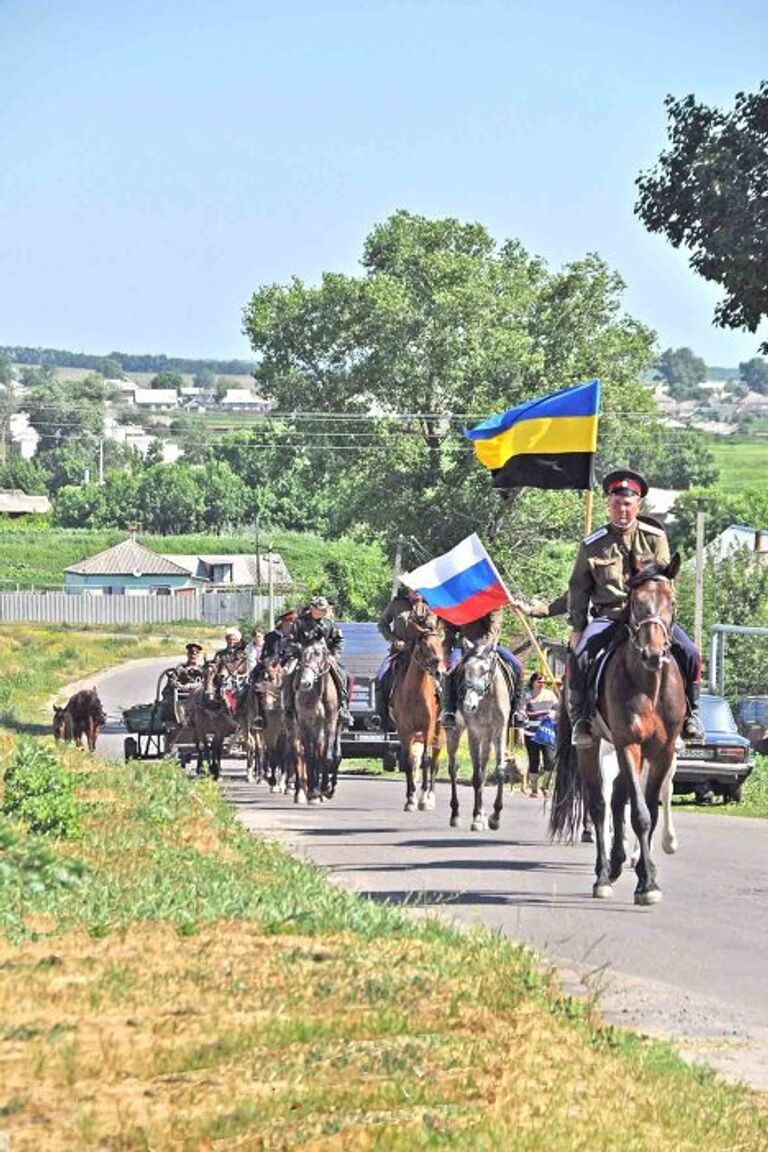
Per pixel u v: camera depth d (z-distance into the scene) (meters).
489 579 21.27
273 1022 8.67
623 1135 7.67
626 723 14.49
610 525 15.40
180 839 16.47
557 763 16.45
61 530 150.38
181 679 34.97
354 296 73.88
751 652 66.00
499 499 69.75
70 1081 7.68
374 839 20.41
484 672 21.06
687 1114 8.18
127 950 10.34
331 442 74.12
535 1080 8.29
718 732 31.77
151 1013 8.82
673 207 38.62
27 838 14.30
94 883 12.83
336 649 27.22
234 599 121.50
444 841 20.20
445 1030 8.98
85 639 103.31
